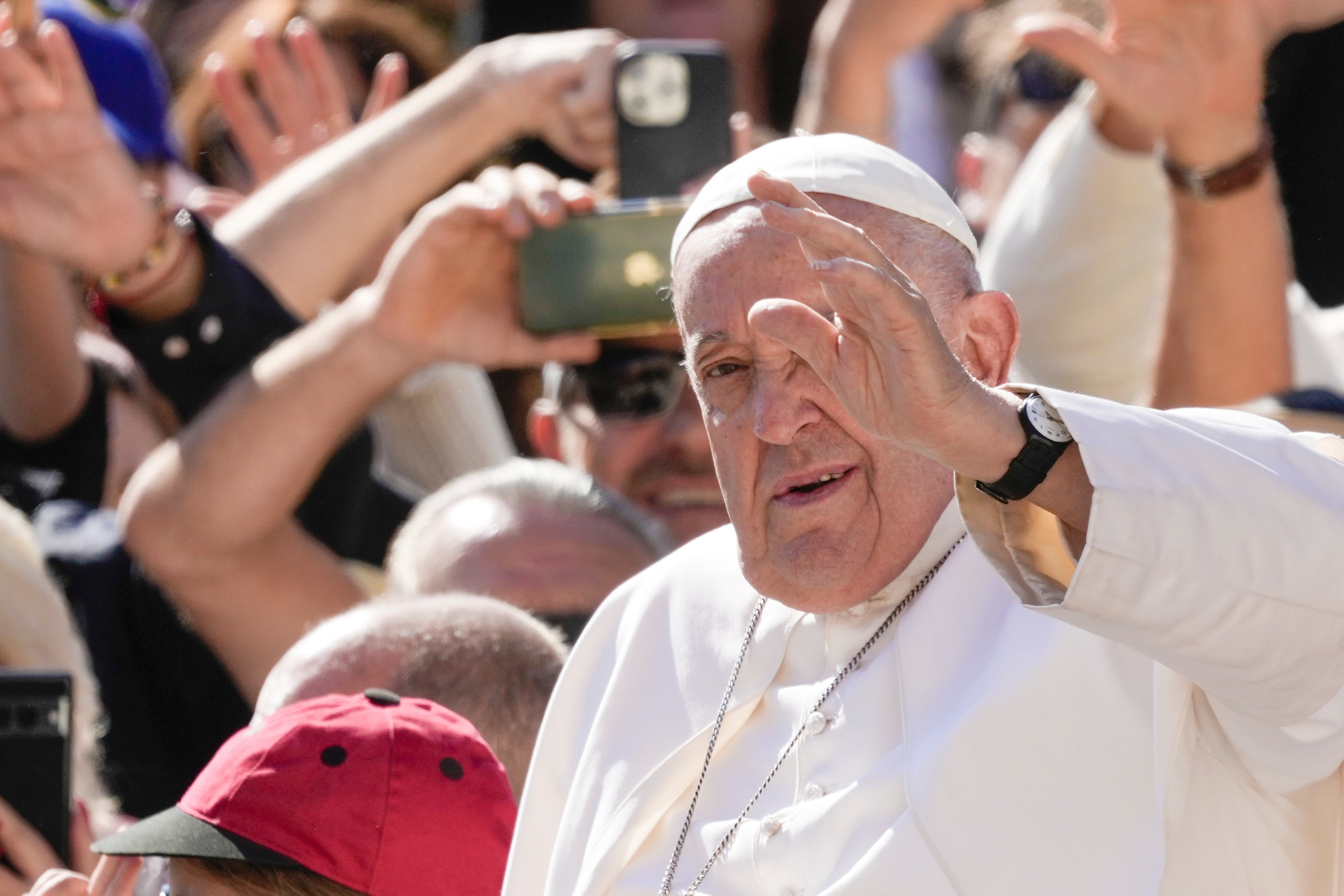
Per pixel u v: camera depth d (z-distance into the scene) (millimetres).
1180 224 12625
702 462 14352
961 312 8633
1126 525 6805
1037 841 7938
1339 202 19312
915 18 15602
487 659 11203
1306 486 7199
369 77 19688
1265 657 7004
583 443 14641
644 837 9062
